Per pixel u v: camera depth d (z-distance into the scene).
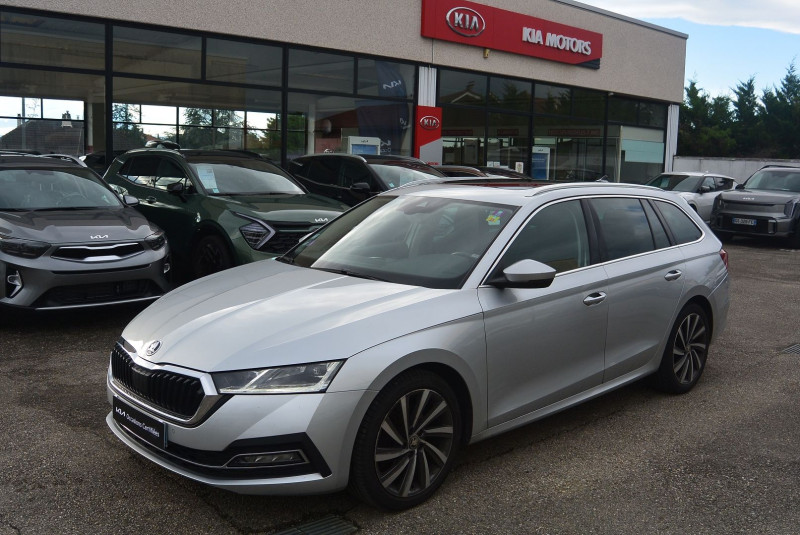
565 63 19.98
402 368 3.34
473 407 3.72
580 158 21.31
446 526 3.33
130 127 12.52
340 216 5.07
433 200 4.67
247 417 3.08
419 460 3.50
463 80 17.69
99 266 6.48
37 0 11.25
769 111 57.06
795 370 6.16
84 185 7.79
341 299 3.65
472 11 17.22
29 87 11.43
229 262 7.74
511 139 19.12
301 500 3.54
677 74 24.20
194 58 13.11
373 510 3.46
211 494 3.58
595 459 4.15
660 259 5.00
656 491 3.75
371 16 15.42
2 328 6.65
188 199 8.42
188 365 3.24
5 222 6.49
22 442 4.12
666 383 5.24
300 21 14.27
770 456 4.26
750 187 16.98
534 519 3.42
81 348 6.06
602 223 4.69
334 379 3.16
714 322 5.58
